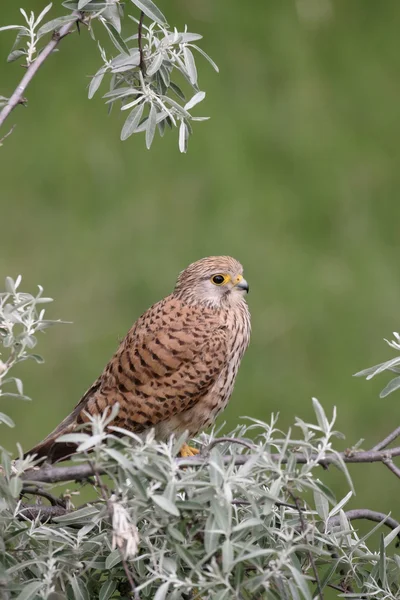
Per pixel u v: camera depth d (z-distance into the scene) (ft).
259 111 47.75
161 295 41.06
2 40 47.88
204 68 48.65
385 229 44.62
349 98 48.88
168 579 16.40
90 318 40.01
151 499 16.55
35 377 37.70
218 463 16.61
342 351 40.27
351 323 41.11
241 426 20.44
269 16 50.96
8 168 44.73
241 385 38.75
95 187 44.45
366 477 35.29
